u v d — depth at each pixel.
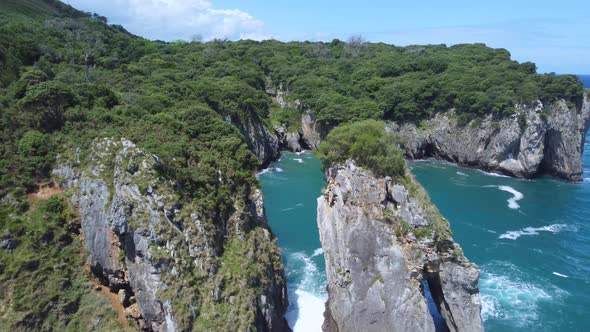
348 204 44.62
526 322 45.34
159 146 44.12
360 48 175.00
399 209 42.16
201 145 50.53
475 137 106.25
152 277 35.69
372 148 44.38
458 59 140.38
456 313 40.25
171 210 38.84
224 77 121.38
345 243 44.22
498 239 64.31
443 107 114.31
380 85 126.69
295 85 133.12
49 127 45.06
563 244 63.00
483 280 52.88
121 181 38.78
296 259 57.59
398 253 41.41
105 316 36.19
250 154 52.22
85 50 88.88
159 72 100.94
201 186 44.06
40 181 41.25
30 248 36.31
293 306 48.00
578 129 97.69
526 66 117.88
